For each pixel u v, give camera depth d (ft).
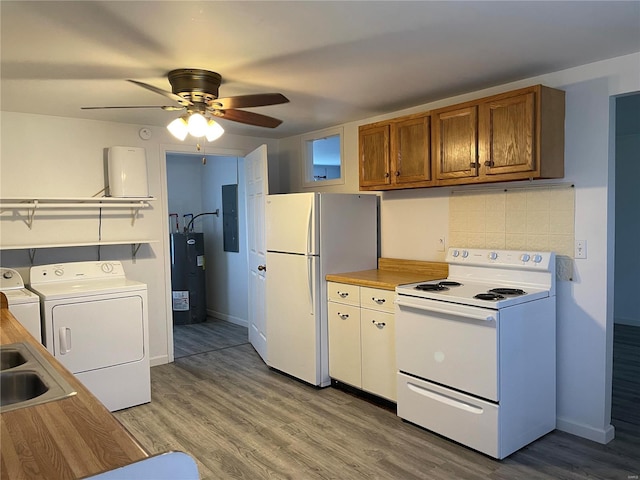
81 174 13.20
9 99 10.97
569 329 9.64
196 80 8.98
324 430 9.95
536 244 10.11
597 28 7.34
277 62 8.64
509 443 8.68
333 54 8.29
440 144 10.60
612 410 10.82
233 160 19.43
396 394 10.62
